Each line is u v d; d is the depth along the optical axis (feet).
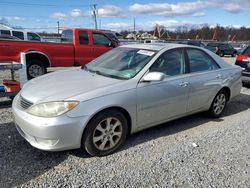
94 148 11.72
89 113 11.18
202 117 18.33
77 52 33.50
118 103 11.99
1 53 28.07
